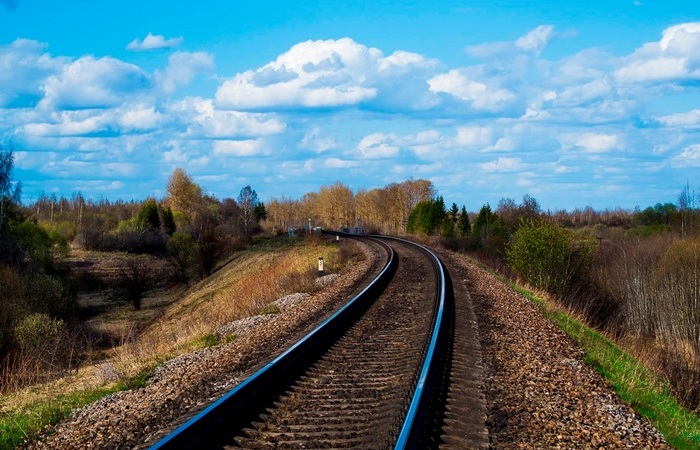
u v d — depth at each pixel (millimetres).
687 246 30016
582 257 31469
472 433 7590
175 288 62250
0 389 15422
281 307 20719
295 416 8031
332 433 7211
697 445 9203
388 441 6742
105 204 148500
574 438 7672
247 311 20938
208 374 10570
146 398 9453
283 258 54156
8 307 27875
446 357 11734
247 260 61719
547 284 30297
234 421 7715
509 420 8117
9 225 51375
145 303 52781
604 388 10781
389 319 16719
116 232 86688
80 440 7688
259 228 110562
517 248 31375
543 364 11758
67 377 15125
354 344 13188
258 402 8578
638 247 40031
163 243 83812
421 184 140000
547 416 8461
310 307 19234
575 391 10078
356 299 18656
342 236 77188
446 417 8203
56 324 24406
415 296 21516
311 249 56625
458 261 38969
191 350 14555
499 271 39406
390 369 10758
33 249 48938
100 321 42750
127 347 18453
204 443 6922
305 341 11938
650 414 10586
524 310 19578
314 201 167500
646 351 19906
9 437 8320
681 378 14219
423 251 45969
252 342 13625
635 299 30359
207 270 63594
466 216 86875
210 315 24172
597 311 29750
